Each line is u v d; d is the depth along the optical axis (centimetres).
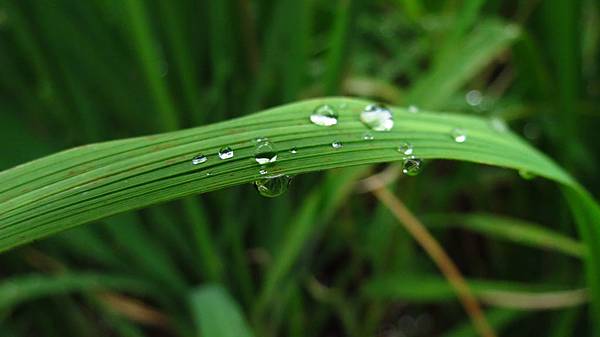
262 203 21
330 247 22
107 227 20
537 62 20
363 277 24
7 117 20
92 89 20
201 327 17
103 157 12
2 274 22
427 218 21
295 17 19
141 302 22
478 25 20
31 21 19
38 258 21
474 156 13
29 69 21
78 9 19
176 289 21
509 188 23
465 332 20
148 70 17
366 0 18
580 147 21
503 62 25
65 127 21
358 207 22
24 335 22
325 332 24
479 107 22
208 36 21
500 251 23
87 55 19
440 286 20
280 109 13
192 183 12
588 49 23
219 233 21
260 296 20
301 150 12
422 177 21
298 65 19
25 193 12
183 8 20
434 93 19
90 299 21
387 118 13
